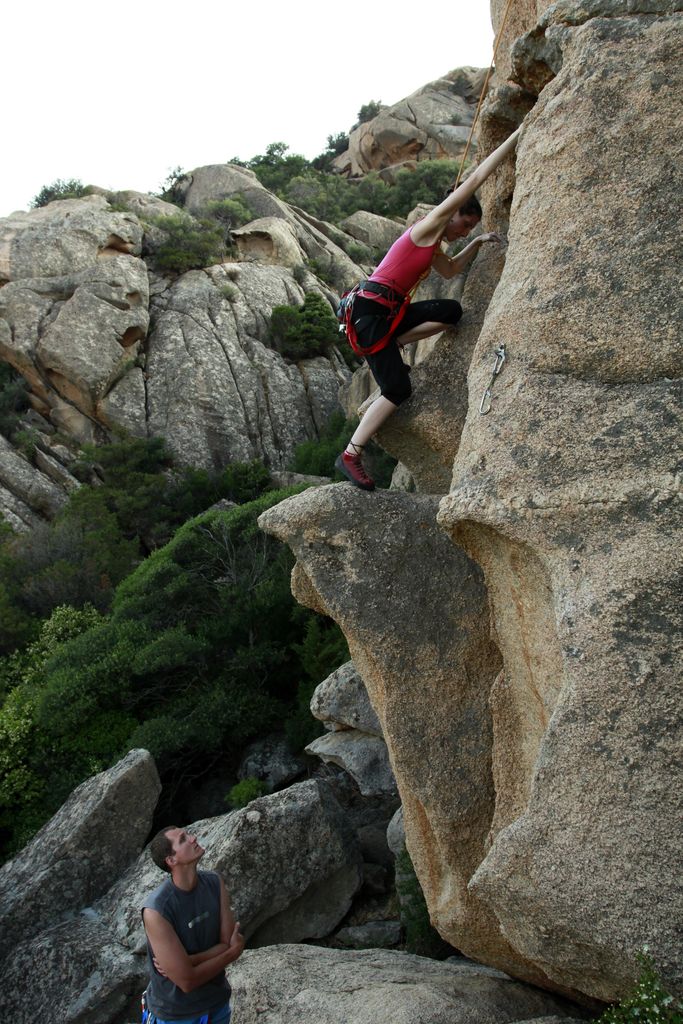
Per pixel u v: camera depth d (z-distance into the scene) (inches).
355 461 244.8
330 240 1831.9
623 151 177.3
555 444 170.4
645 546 154.3
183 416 1245.1
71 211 1435.8
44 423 1248.2
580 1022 179.2
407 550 238.5
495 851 157.6
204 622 661.9
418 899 340.5
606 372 171.5
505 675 203.2
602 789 146.6
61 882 411.5
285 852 364.5
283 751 573.6
